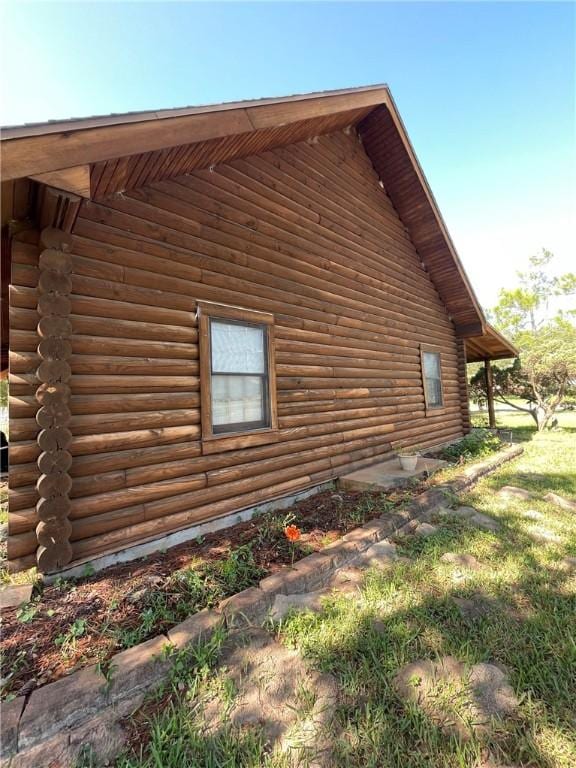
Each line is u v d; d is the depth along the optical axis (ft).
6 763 4.42
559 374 37.52
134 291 10.41
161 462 10.66
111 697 5.25
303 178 16.56
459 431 30.12
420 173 21.24
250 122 10.87
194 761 4.52
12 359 8.46
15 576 8.29
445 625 7.09
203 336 11.89
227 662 6.15
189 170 11.77
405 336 23.79
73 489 8.95
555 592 8.20
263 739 4.87
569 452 25.43
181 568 8.99
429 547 10.46
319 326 16.88
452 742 4.77
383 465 19.36
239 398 13.28
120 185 9.92
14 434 8.41
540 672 5.90
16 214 8.48
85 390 9.34
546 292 115.14
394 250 23.25
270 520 12.28
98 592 7.85
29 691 5.19
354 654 6.34
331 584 8.66
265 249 14.44
